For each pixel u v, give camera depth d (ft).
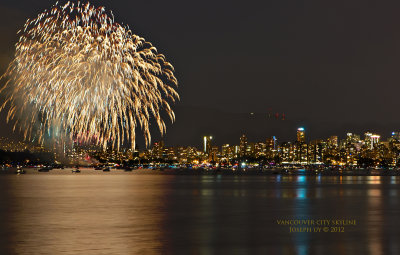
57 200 311.27
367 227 185.98
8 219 206.49
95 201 304.30
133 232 169.27
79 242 146.61
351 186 554.87
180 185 552.41
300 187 521.65
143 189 452.76
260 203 299.38
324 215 231.71
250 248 139.54
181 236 161.38
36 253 128.67
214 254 130.62
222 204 290.76
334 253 132.36
